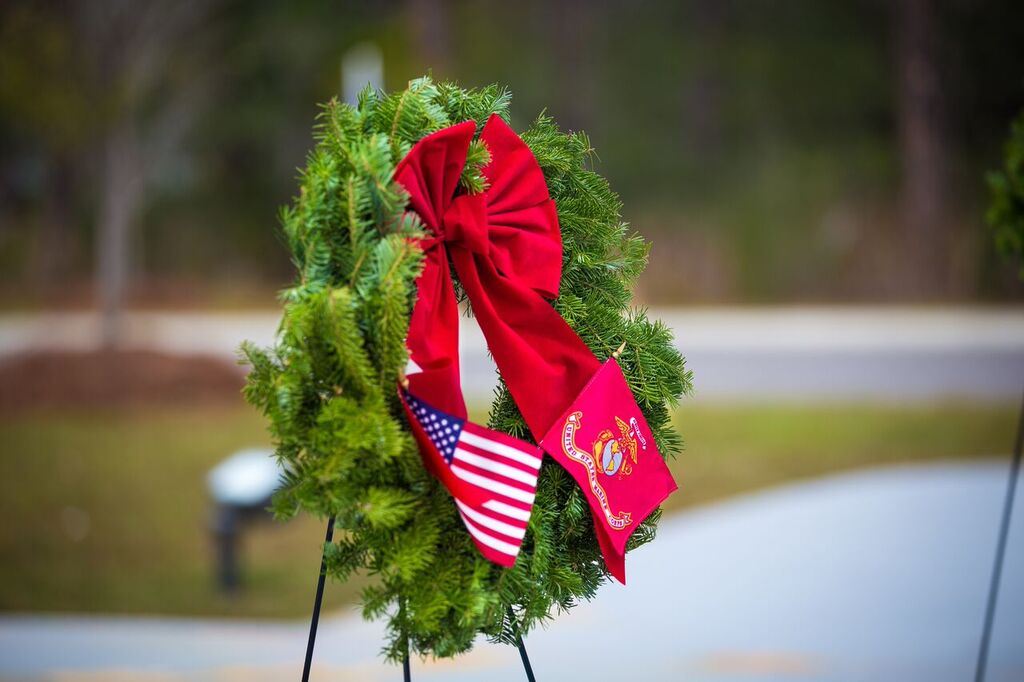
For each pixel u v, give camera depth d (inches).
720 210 936.3
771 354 543.2
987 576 195.5
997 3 934.4
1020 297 840.3
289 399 69.3
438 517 71.4
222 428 381.7
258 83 956.6
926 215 882.1
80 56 459.5
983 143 937.5
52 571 230.2
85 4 460.8
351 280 71.0
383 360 69.4
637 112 1013.2
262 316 756.6
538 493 78.0
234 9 884.0
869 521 236.4
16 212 943.7
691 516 251.0
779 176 951.6
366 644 171.6
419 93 79.0
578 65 1023.0
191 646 172.7
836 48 1010.7
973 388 434.0
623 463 81.0
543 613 77.2
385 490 69.5
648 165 981.2
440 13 939.3
